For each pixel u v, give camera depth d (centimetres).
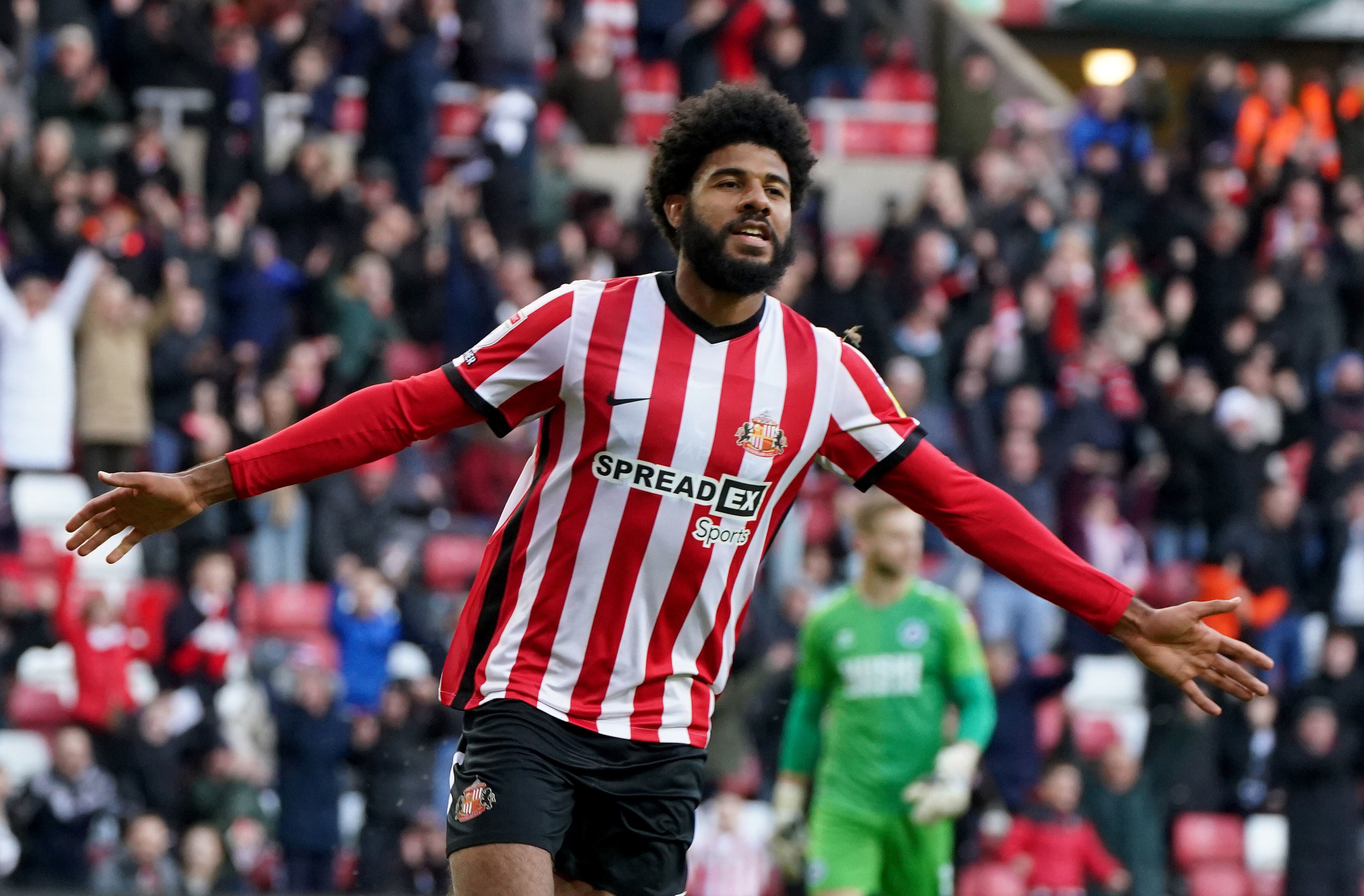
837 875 2244
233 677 3228
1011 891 3072
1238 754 3534
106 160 4234
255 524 3475
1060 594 1195
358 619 3291
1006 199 4659
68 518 3859
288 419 3553
